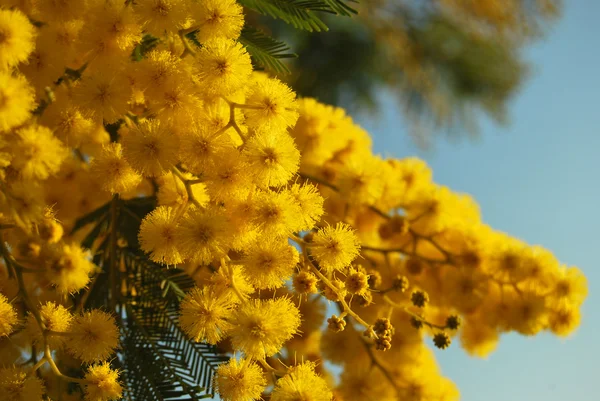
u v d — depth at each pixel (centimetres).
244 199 23
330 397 23
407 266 28
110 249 25
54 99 24
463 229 28
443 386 28
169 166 23
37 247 24
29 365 24
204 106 24
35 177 23
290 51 26
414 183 29
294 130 28
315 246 24
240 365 23
